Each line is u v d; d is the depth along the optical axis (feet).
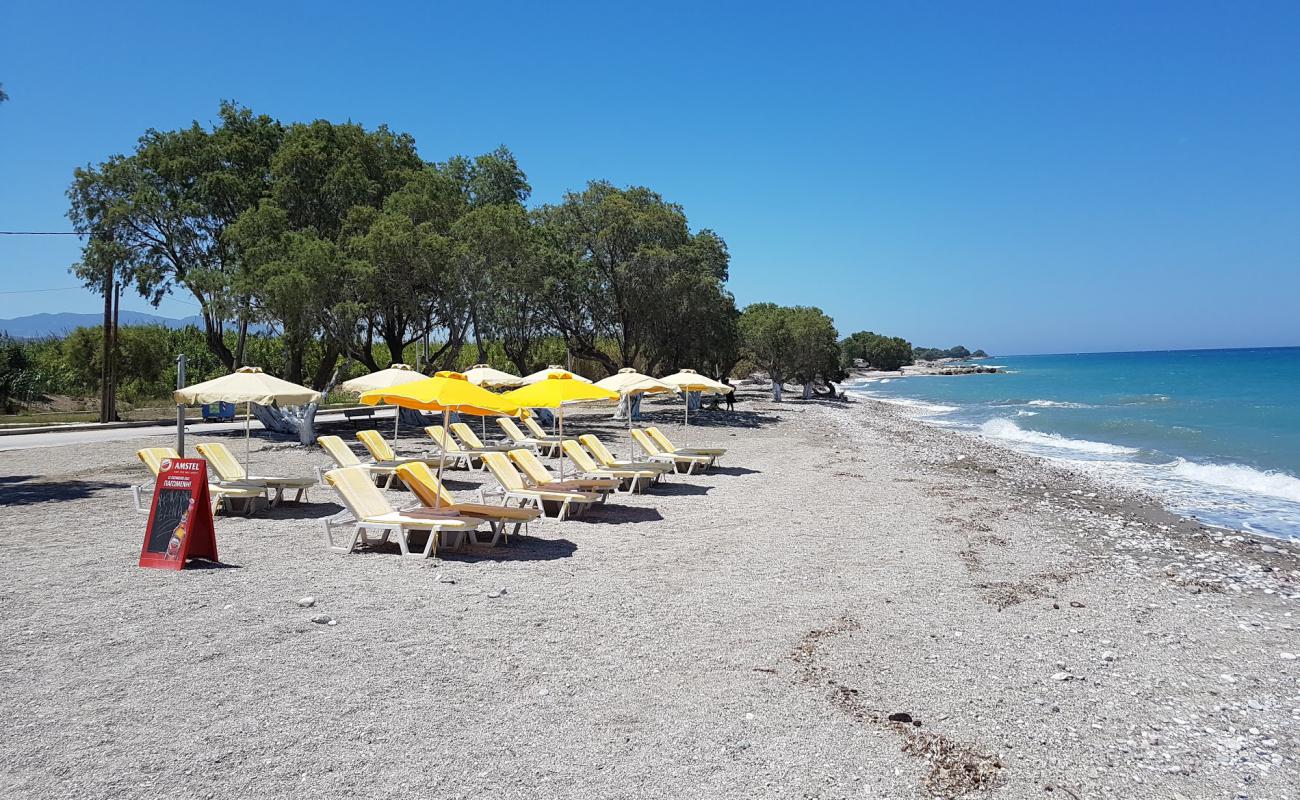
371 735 15.03
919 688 18.67
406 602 23.48
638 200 123.54
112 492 41.88
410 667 18.47
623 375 55.42
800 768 14.48
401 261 79.56
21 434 78.07
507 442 66.23
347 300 78.54
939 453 78.07
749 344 179.01
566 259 109.40
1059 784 14.53
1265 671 21.24
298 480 38.78
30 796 12.51
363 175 89.56
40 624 20.57
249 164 89.61
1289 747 16.58
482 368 70.49
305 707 16.14
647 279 113.70
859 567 30.14
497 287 84.53
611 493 46.57
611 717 16.24
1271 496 58.03
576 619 22.49
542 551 31.12
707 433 88.53
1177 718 17.89
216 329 90.33
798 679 18.72
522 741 15.05
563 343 151.12
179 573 25.96
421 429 83.66
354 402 123.65
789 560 30.81
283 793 12.89
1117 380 273.75
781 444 79.30
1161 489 60.90
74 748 14.11
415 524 29.07
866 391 272.10
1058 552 35.47
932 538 36.40
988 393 232.94
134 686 16.87
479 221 81.71
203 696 16.48
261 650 19.17
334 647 19.56
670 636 21.39
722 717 16.47
